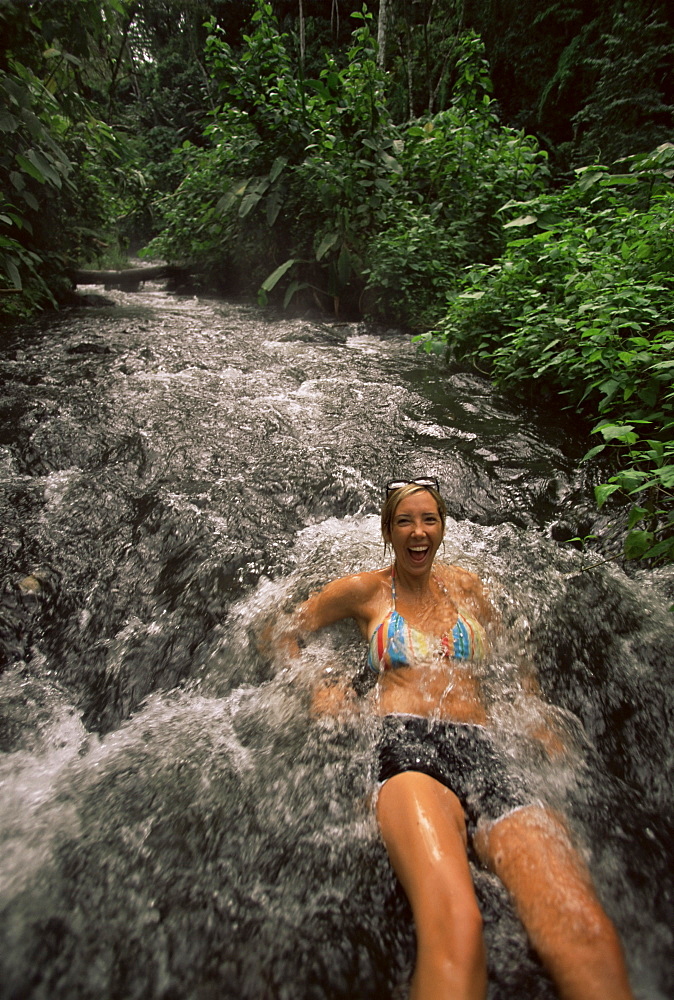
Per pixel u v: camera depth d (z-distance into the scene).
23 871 1.55
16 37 6.50
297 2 21.20
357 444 3.77
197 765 1.87
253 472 3.45
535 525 3.05
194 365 5.15
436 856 1.34
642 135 9.14
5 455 3.59
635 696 2.15
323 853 1.59
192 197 9.79
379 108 8.21
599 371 3.77
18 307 7.09
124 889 1.52
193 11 20.70
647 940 1.43
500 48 13.06
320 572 2.65
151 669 2.30
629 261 4.28
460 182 7.90
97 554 2.84
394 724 1.84
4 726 2.05
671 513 2.72
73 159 8.36
